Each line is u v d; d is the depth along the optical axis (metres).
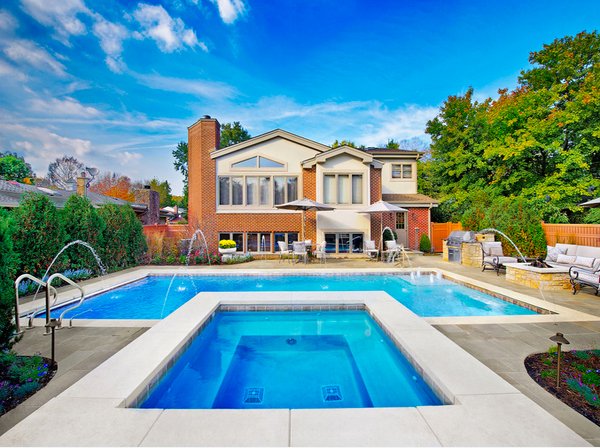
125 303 8.88
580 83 19.94
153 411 3.14
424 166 31.00
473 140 24.16
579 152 19.12
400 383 4.56
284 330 6.63
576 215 20.41
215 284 10.99
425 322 5.82
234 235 17.66
